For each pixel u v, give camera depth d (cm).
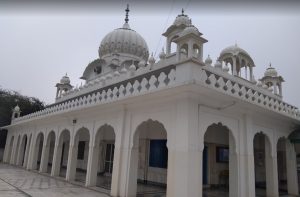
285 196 892
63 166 1563
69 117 1067
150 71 821
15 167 1435
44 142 1265
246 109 736
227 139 1044
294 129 986
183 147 578
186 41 617
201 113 621
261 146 1152
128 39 1531
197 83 549
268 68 1316
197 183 570
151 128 1012
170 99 631
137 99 697
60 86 1716
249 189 699
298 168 1014
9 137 1788
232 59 1177
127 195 703
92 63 1537
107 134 1202
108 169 1190
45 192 738
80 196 711
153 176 984
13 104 2084
